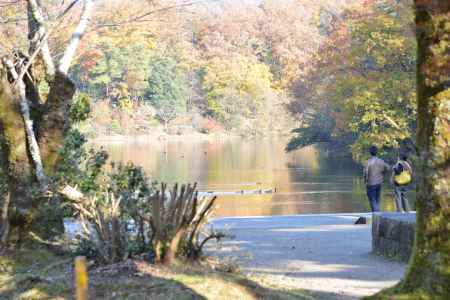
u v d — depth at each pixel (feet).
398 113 120.26
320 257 40.78
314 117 218.18
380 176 61.67
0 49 48.37
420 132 24.30
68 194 35.24
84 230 33.04
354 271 36.60
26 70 39.63
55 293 28.40
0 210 39.88
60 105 39.47
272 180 187.73
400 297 24.34
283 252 42.39
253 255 41.01
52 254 35.47
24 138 38.14
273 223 63.00
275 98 364.79
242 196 153.89
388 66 126.11
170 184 173.78
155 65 349.00
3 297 29.12
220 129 373.61
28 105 39.86
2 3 48.34
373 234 42.34
